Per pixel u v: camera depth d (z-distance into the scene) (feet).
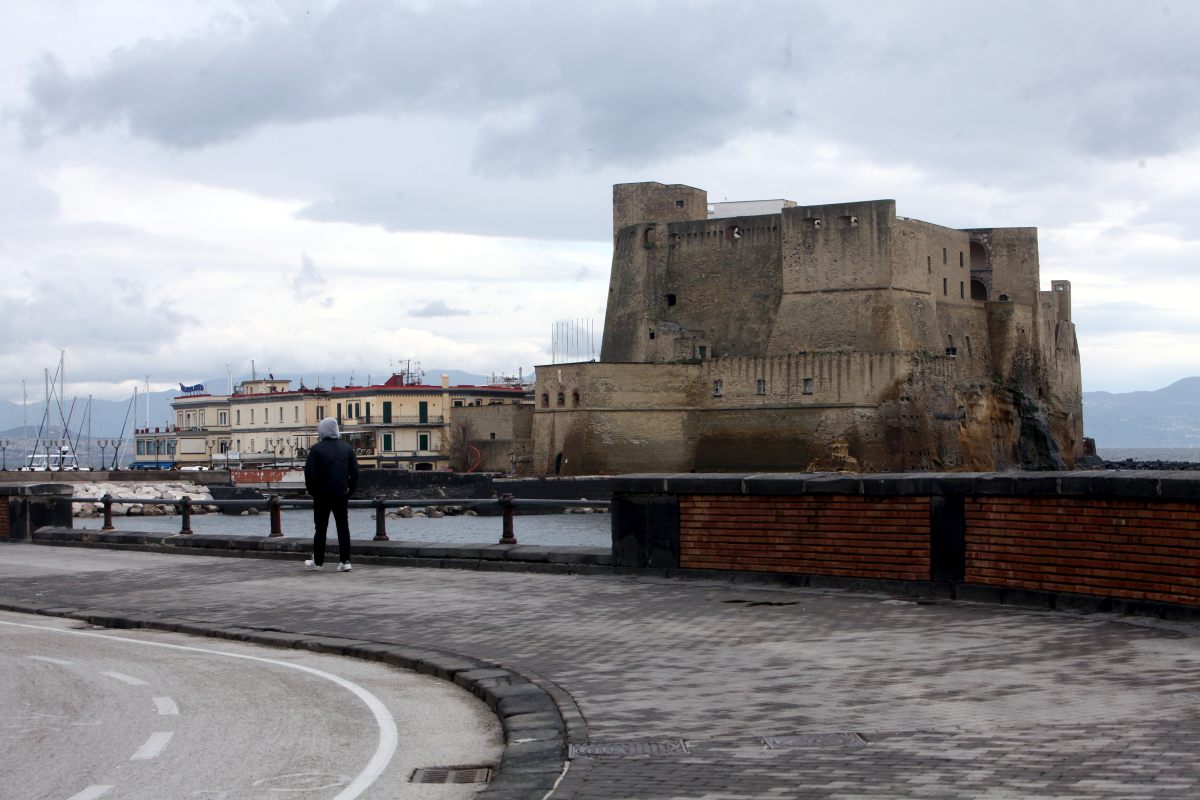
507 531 91.35
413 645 60.34
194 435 578.25
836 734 40.06
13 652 63.16
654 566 79.82
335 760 40.98
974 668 49.11
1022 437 458.91
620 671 51.75
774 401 410.93
